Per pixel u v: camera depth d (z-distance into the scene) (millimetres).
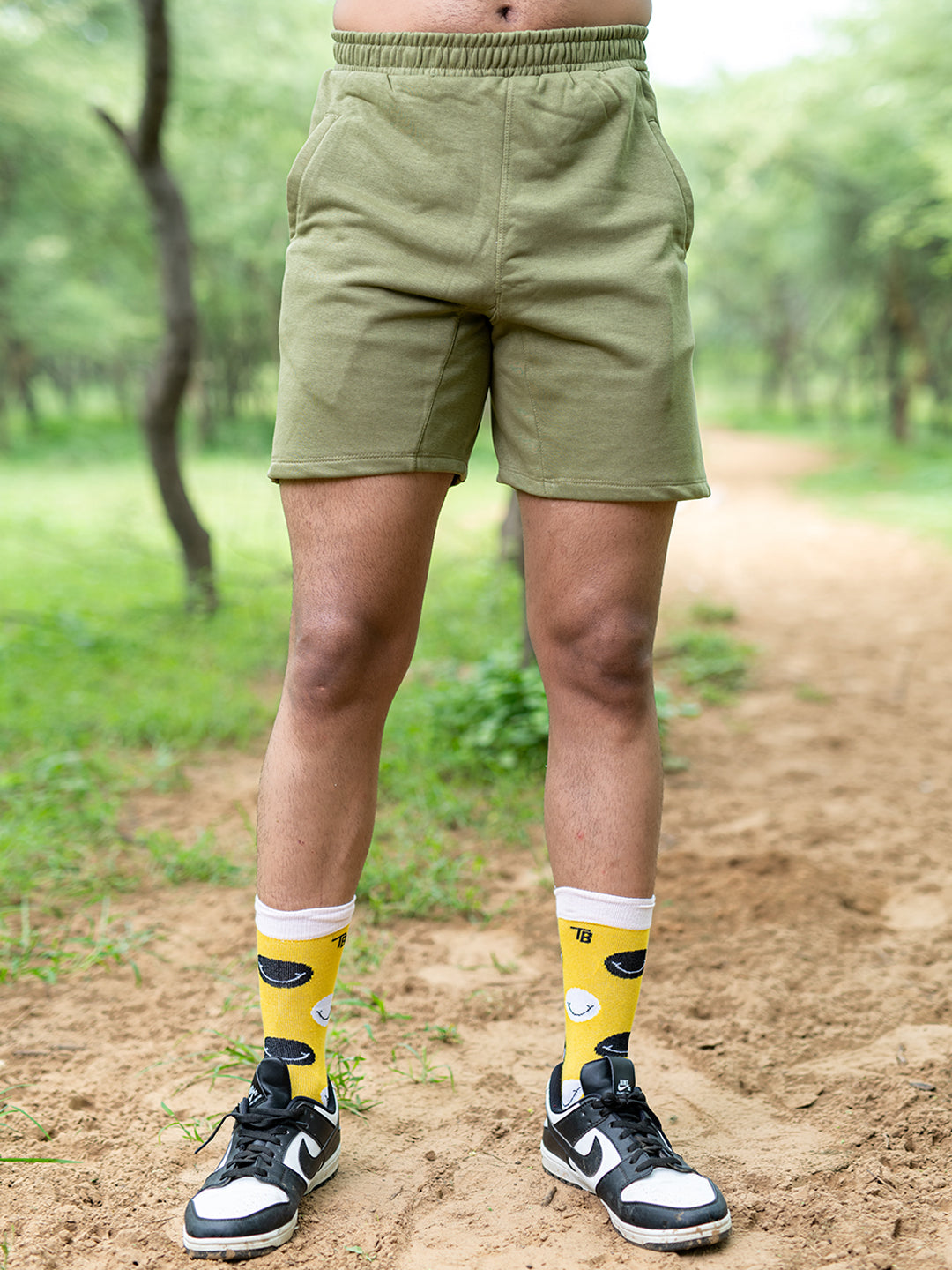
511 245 1501
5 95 15562
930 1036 2072
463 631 5961
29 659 5488
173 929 2625
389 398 1520
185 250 6465
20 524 11445
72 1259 1473
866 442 28453
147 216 18875
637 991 1637
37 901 2789
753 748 4277
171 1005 2250
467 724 4031
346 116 1549
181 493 6609
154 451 6570
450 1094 1905
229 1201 1485
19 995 2301
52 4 14289
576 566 1573
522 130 1504
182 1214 1572
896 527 12602
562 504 1566
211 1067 1998
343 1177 1663
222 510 12836
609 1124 1555
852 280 26312
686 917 2660
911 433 29406
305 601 1578
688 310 1584
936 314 28828
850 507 15047
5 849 3021
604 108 1521
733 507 15781
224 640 5914
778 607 7695
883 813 3484
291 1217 1508
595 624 1578
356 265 1519
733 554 10758
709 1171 1655
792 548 11164
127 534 9617
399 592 1573
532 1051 2057
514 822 3375
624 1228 1492
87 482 18484
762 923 2615
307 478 1536
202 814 3500
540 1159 1708
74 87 15516
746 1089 1912
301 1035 1609
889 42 18203
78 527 11719
